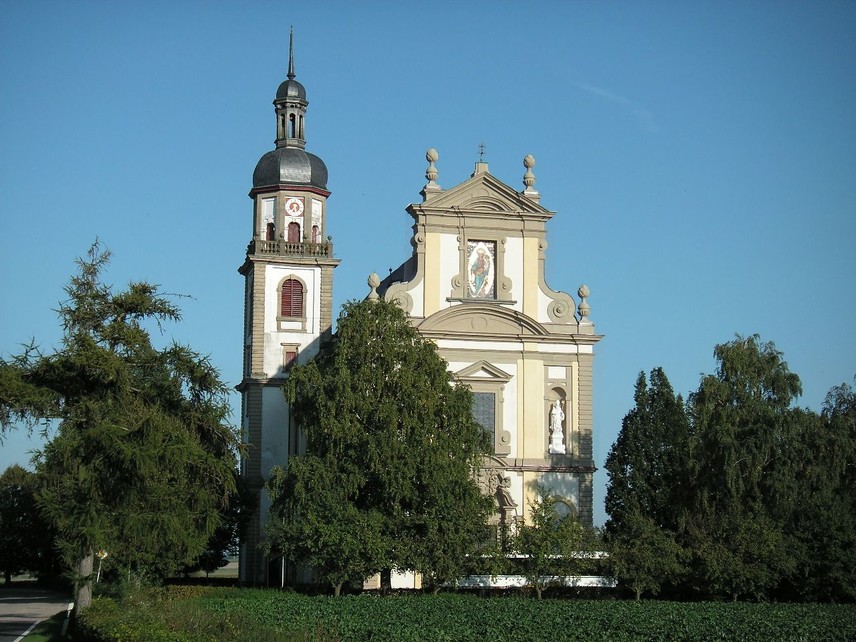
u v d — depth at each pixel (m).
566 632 49.97
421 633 48.31
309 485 69.56
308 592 74.69
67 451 50.62
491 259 82.62
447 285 81.38
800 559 70.62
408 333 73.19
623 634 49.72
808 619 55.88
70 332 55.22
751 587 69.31
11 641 52.25
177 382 56.38
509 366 81.88
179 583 90.62
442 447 70.06
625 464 83.06
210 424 56.78
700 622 54.22
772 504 73.75
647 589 71.44
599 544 71.62
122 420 52.62
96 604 50.88
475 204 82.19
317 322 91.69
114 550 52.41
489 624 52.56
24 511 111.25
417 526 69.25
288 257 91.62
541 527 71.38
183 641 39.41
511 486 80.88
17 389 53.34
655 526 73.56
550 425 82.06
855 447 77.69
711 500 74.56
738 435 74.75
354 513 68.50
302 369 72.88
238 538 87.31
